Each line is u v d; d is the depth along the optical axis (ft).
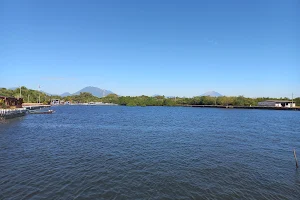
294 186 49.52
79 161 65.77
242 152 80.64
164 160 68.33
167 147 87.56
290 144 96.73
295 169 61.57
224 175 55.57
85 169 58.29
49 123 170.19
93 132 127.13
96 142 96.53
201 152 79.61
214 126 160.56
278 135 121.49
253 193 45.32
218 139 107.14
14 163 62.54
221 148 86.84
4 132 120.37
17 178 50.75
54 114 269.64
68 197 41.81
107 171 57.00
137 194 43.83
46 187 46.09
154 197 42.65
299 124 177.17
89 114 278.26
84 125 161.38
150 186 47.85
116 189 45.96
